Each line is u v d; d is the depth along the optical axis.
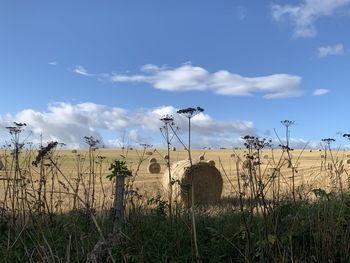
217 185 17.45
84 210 6.61
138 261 5.23
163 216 6.75
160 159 36.50
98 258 4.73
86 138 6.76
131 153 43.28
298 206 6.50
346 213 6.30
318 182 9.68
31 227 6.25
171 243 5.91
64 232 6.00
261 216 6.54
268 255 4.95
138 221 6.03
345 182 9.60
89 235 5.56
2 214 6.67
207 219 7.18
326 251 5.28
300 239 5.87
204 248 5.93
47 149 5.49
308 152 57.97
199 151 63.09
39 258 5.04
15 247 5.53
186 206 6.76
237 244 5.84
